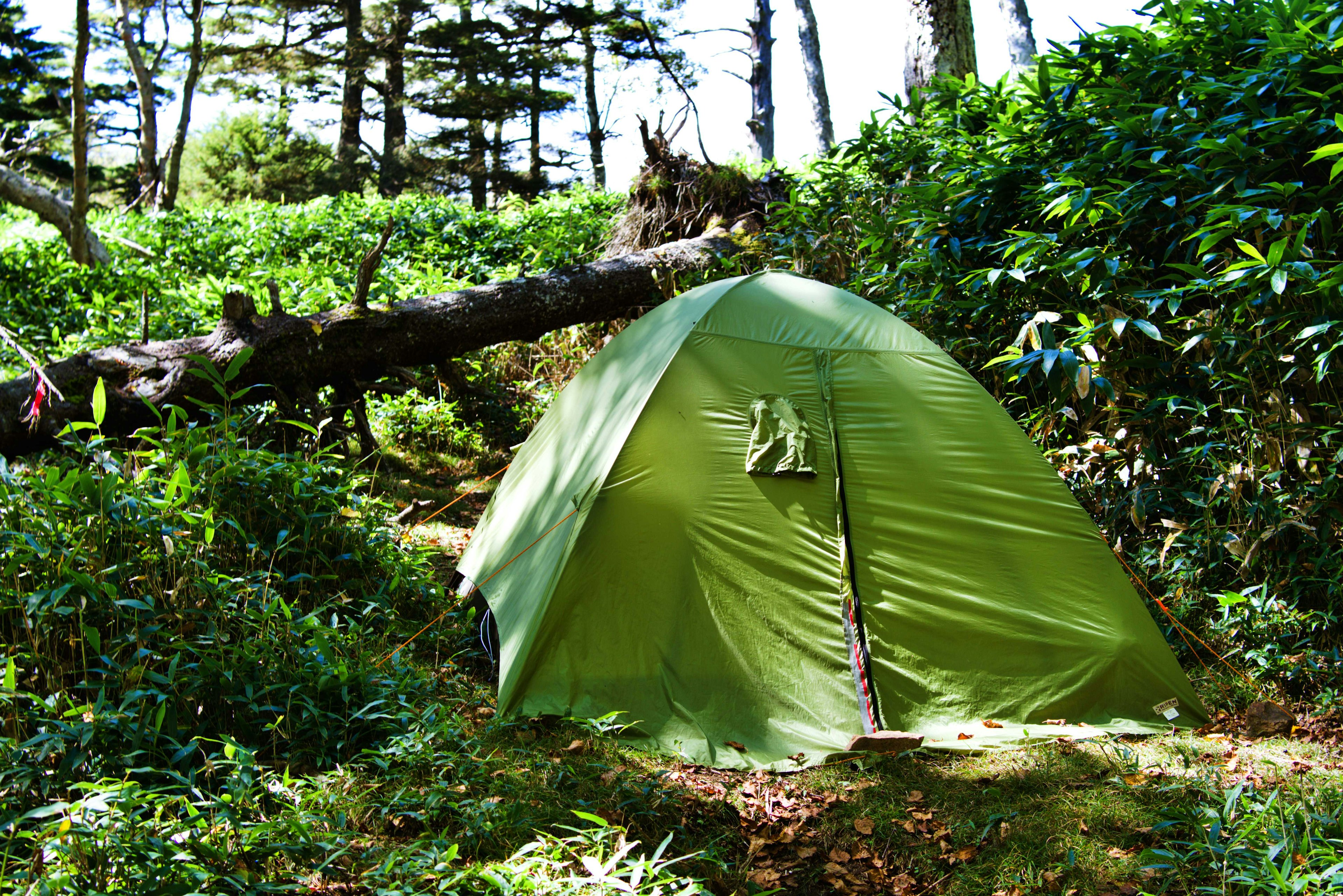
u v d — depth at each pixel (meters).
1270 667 3.57
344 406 6.32
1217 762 3.07
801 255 6.64
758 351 3.84
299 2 24.53
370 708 3.09
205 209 12.57
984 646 3.46
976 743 3.22
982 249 5.10
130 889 2.04
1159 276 4.56
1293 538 3.79
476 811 2.60
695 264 7.61
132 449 5.71
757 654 3.44
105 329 7.64
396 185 25.69
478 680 3.75
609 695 3.36
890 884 2.54
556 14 26.48
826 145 15.78
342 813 2.49
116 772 2.61
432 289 8.05
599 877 2.27
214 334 5.87
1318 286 3.57
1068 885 2.45
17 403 5.35
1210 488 3.92
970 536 3.57
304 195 25.20
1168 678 3.44
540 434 4.77
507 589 3.88
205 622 3.15
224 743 2.76
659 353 3.94
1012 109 5.80
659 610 3.48
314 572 4.02
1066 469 4.40
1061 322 4.68
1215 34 4.79
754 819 2.81
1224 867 2.30
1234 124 4.23
